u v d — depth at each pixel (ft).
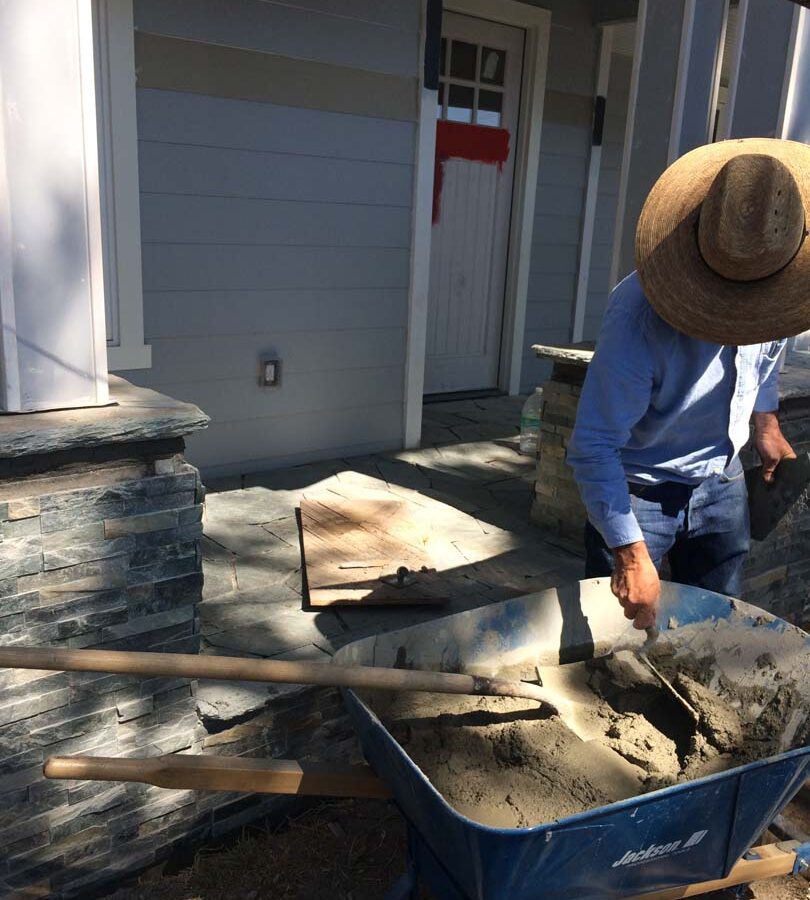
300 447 16.57
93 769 6.35
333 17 14.87
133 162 13.12
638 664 8.25
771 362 8.27
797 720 7.35
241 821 9.00
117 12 12.48
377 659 7.36
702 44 11.51
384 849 9.00
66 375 7.27
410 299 17.22
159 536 7.57
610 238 25.27
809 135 11.93
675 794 5.78
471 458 17.74
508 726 7.50
